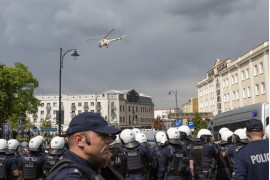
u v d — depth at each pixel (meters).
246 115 16.78
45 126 92.06
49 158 7.93
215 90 66.75
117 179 2.22
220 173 8.09
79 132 2.09
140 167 7.75
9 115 50.94
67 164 1.98
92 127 2.08
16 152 7.86
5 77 49.06
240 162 4.14
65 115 128.25
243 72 53.09
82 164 2.06
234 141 8.51
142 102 149.12
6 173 7.50
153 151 8.02
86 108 127.06
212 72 68.38
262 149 4.10
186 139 8.82
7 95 49.78
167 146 7.84
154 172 8.69
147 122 150.88
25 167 7.91
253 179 4.05
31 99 59.25
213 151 7.76
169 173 7.76
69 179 1.89
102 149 2.11
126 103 135.00
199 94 80.31
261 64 46.22
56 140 8.00
